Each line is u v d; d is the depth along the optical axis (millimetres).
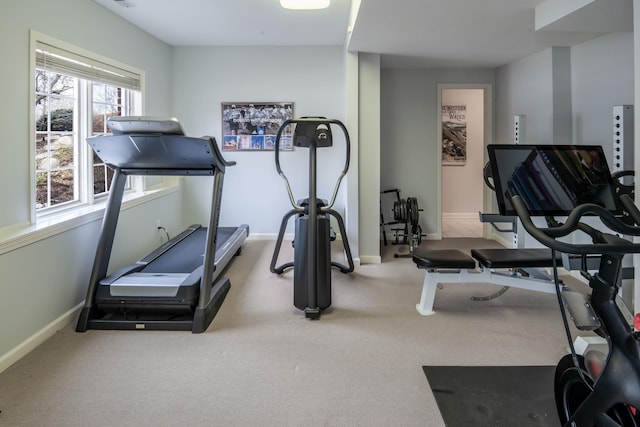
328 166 5570
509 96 5270
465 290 3682
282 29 4680
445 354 2494
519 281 3055
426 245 5586
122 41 4141
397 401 2025
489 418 1897
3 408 1958
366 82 4461
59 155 3312
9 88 2568
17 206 2646
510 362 2396
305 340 2689
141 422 1866
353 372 2293
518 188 2658
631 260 2912
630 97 3428
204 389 2129
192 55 5453
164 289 2896
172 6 3857
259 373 2283
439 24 3457
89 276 3260
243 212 5672
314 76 5473
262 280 3963
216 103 5512
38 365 2365
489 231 5953
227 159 5586
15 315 2438
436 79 5719
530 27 3543
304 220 3129
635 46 1962
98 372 2293
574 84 4184
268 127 5543
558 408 1833
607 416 1413
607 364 1447
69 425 1843
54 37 3014
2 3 2492
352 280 3988
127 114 4500
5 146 2543
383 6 3021
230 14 4113
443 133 7371
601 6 2611
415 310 3207
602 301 1465
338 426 1845
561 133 4254
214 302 3131
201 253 3957
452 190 7480
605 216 1448
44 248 2709
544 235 1396
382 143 5816
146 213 4449
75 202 3459
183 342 2662
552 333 2785
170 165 3061
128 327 2842
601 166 2730
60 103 3311
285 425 1850
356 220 4527
